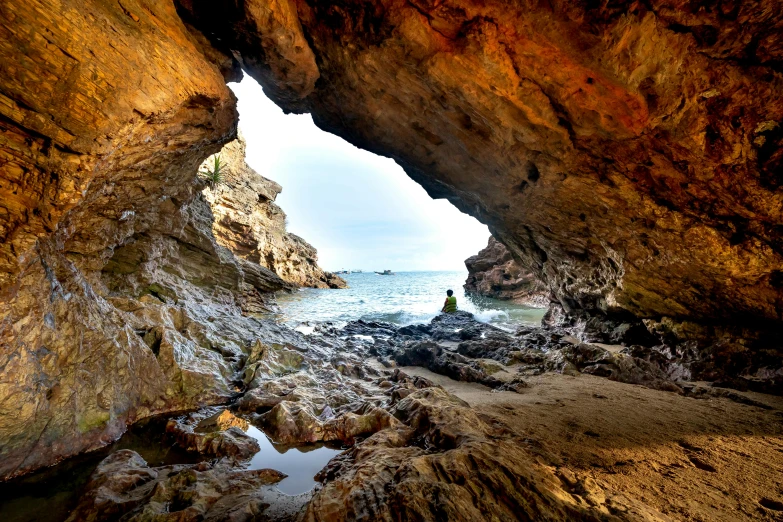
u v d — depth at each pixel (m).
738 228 7.19
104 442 4.73
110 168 5.36
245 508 3.33
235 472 4.05
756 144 6.20
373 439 4.39
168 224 10.52
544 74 6.27
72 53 3.88
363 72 7.52
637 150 7.10
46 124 3.90
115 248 8.46
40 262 4.31
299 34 6.73
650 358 9.28
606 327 11.99
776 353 7.71
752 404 6.23
